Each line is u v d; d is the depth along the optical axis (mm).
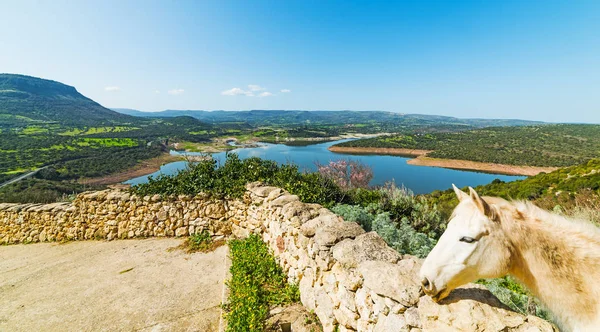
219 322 3734
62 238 7441
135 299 4453
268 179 7234
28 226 7574
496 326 1675
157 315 4031
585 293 1569
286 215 4641
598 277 1546
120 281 5051
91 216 7398
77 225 7430
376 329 2277
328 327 3104
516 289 3764
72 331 3756
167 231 7156
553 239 1695
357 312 2674
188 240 6793
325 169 12367
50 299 4547
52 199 13891
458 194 2037
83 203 7457
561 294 1645
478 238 1759
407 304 2096
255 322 3400
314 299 3486
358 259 2826
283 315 3586
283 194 5582
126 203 7328
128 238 7207
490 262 1744
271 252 5293
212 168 7816
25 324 3928
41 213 7602
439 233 6410
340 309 2930
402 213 6781
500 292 3139
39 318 4055
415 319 2006
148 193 7395
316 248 3502
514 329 1647
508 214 1788
